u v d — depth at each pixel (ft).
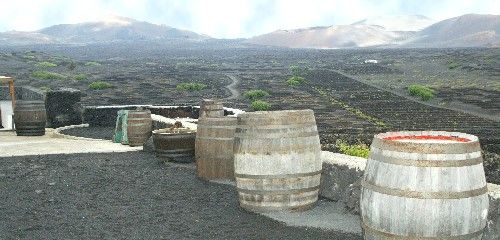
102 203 25.59
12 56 476.13
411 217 15.15
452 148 15.05
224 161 30.32
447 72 302.86
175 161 36.50
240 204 24.31
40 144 49.06
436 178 14.98
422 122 114.21
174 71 373.20
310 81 262.88
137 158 39.01
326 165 25.20
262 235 20.34
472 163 15.29
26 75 281.95
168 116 66.39
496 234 17.44
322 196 25.50
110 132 63.05
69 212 23.97
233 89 225.15
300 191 23.12
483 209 15.48
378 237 15.99
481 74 274.36
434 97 172.96
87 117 69.46
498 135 92.53
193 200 26.12
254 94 185.37
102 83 220.43
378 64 414.00
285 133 22.79
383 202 15.61
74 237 20.39
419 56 530.68
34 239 20.15
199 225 21.83
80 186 29.30
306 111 23.35
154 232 20.95
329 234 20.25
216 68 423.64
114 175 32.37
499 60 363.76
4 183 29.86
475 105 149.38
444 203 14.92
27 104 57.72
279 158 22.79
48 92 68.28
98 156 40.01
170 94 198.59
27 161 37.42
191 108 65.67
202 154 30.71
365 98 175.32
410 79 261.85
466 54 480.64
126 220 22.67
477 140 15.89
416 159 15.17
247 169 23.21
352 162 23.95
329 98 176.86
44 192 27.78
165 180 30.96
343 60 529.86
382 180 15.71
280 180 22.90
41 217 23.15
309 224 21.52
